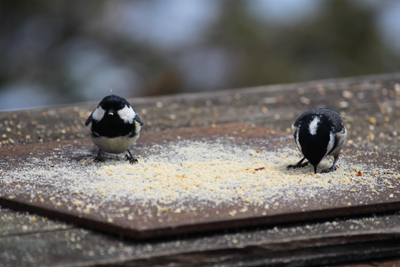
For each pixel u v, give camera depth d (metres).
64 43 26.03
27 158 9.09
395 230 6.57
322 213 6.73
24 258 5.64
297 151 9.73
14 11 24.77
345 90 15.78
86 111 13.12
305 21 26.19
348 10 25.97
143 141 10.38
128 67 26.34
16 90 24.73
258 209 6.65
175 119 12.69
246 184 7.64
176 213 6.47
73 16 25.64
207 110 13.59
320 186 7.66
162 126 12.05
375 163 8.96
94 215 6.39
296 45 26.23
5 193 7.21
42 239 6.07
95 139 8.82
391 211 7.12
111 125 8.57
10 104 23.80
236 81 25.78
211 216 6.38
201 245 5.99
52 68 25.19
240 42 26.11
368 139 11.26
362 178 8.09
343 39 26.23
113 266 5.62
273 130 11.45
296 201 6.98
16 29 25.25
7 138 10.79
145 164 8.74
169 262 5.79
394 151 10.36
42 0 24.80
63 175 8.09
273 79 25.38
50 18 25.47
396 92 15.60
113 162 8.89
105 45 26.06
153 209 6.59
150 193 7.18
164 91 26.39
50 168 8.48
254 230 6.43
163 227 6.04
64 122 12.13
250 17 26.23
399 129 12.05
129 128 8.68
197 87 26.72
